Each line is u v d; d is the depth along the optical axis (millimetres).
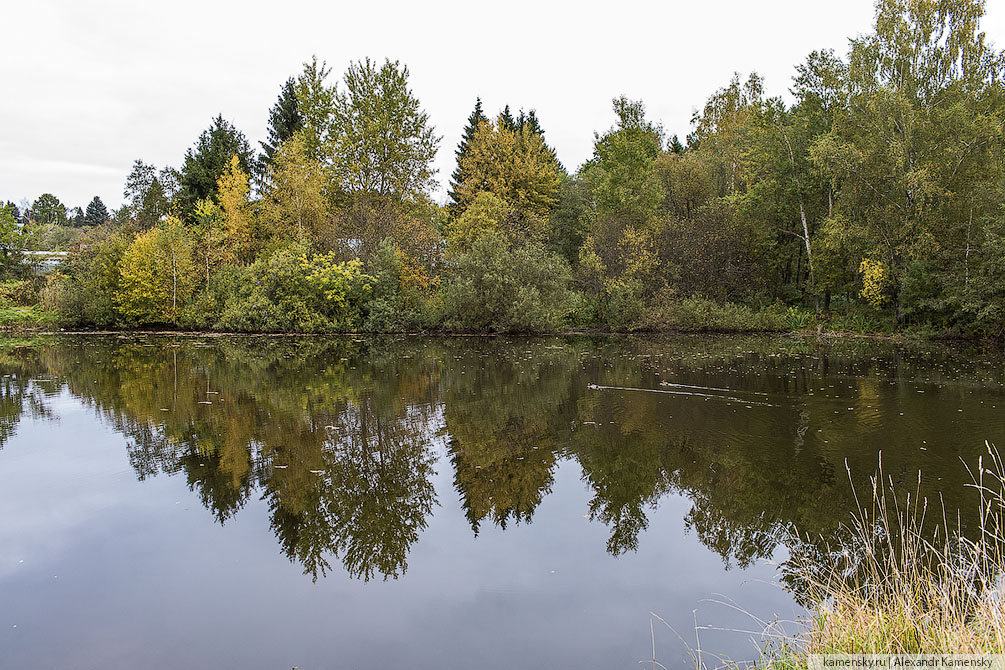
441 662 4094
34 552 5742
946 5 24203
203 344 25016
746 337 26906
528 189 38531
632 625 4562
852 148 23875
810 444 9031
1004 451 8461
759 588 5102
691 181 31391
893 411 10984
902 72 24656
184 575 5320
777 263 31734
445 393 13266
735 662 3930
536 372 16359
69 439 9445
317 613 4738
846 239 24969
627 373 15992
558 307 28719
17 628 4500
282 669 4008
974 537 5688
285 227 33594
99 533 6152
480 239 29562
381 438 9570
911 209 23203
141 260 29750
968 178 22547
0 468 8078
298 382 14734
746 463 8242
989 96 24844
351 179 36812
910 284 23609
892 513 6422
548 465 8312
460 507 6863
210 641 4348
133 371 16672
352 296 29547
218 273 31078
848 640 3430
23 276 36281
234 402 12250
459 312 28609
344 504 6938
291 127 43344
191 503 6914
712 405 11797
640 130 38438
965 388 13195
